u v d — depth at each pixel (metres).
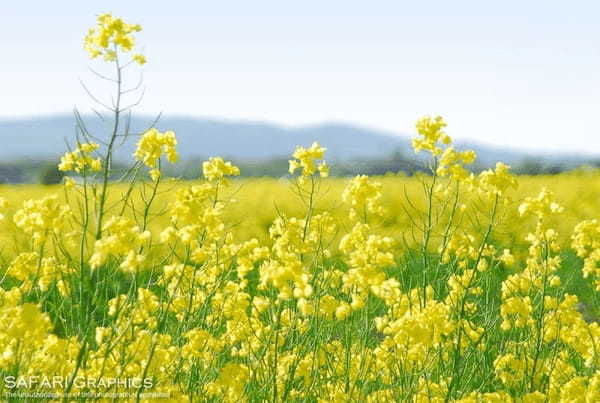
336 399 3.34
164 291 3.33
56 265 3.32
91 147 3.35
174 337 3.34
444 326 3.24
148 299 3.19
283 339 3.32
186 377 3.35
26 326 3.03
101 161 3.34
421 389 3.37
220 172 3.37
